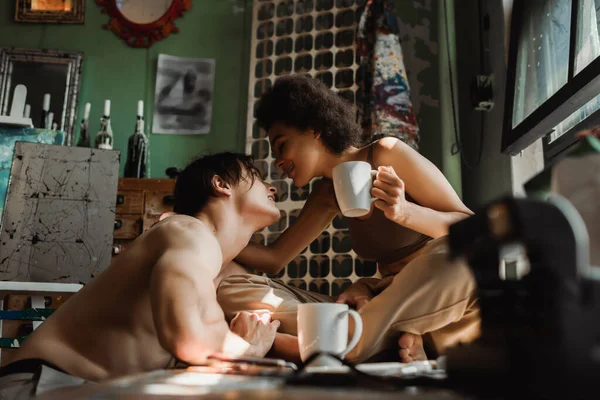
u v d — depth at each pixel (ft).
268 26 11.89
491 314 2.08
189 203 5.00
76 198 7.93
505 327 1.98
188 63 12.26
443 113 10.70
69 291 6.51
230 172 5.03
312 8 11.73
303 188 10.88
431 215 4.98
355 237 6.19
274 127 5.87
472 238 2.08
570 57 6.59
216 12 12.55
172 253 3.74
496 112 9.12
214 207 4.95
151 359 4.03
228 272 5.87
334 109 5.82
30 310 6.47
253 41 11.77
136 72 12.26
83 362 3.84
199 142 11.89
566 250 1.81
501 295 2.03
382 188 4.77
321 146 5.85
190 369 3.24
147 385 2.14
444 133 10.56
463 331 4.57
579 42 6.52
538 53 7.68
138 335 3.98
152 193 9.70
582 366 1.74
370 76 10.33
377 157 5.75
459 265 4.21
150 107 12.05
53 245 7.70
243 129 11.92
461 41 10.99
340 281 10.19
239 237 5.13
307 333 3.53
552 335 1.79
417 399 1.82
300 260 10.52
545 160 8.02
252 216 5.10
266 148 11.29
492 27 9.54
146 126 11.94
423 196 5.57
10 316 6.42
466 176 10.34
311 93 5.80
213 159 5.12
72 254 7.72
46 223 7.77
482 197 9.53
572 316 1.77
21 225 7.72
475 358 2.10
